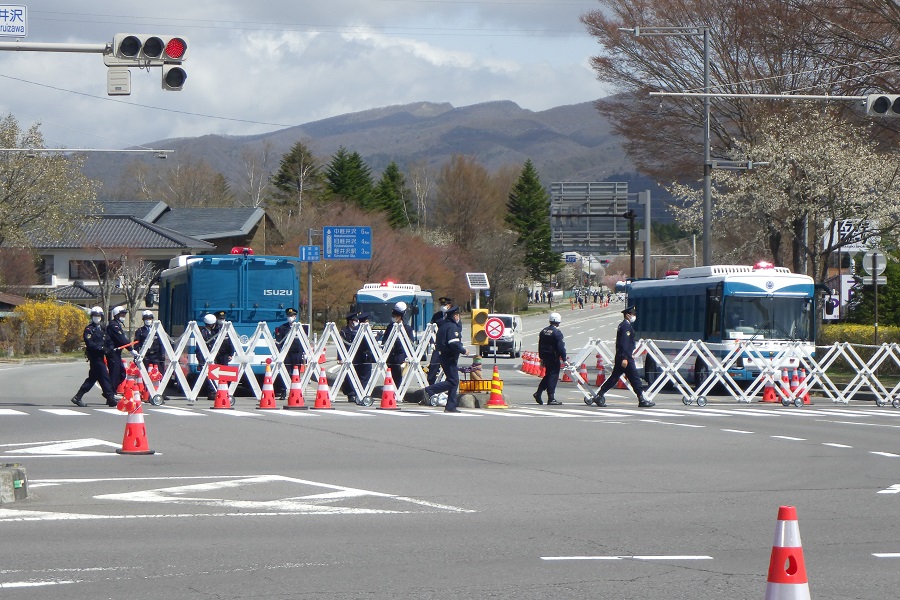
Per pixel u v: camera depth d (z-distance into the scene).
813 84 103.94
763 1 96.56
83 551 21.16
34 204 152.25
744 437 43.38
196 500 27.19
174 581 18.66
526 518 25.09
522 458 36.03
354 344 60.72
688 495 28.66
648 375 84.50
